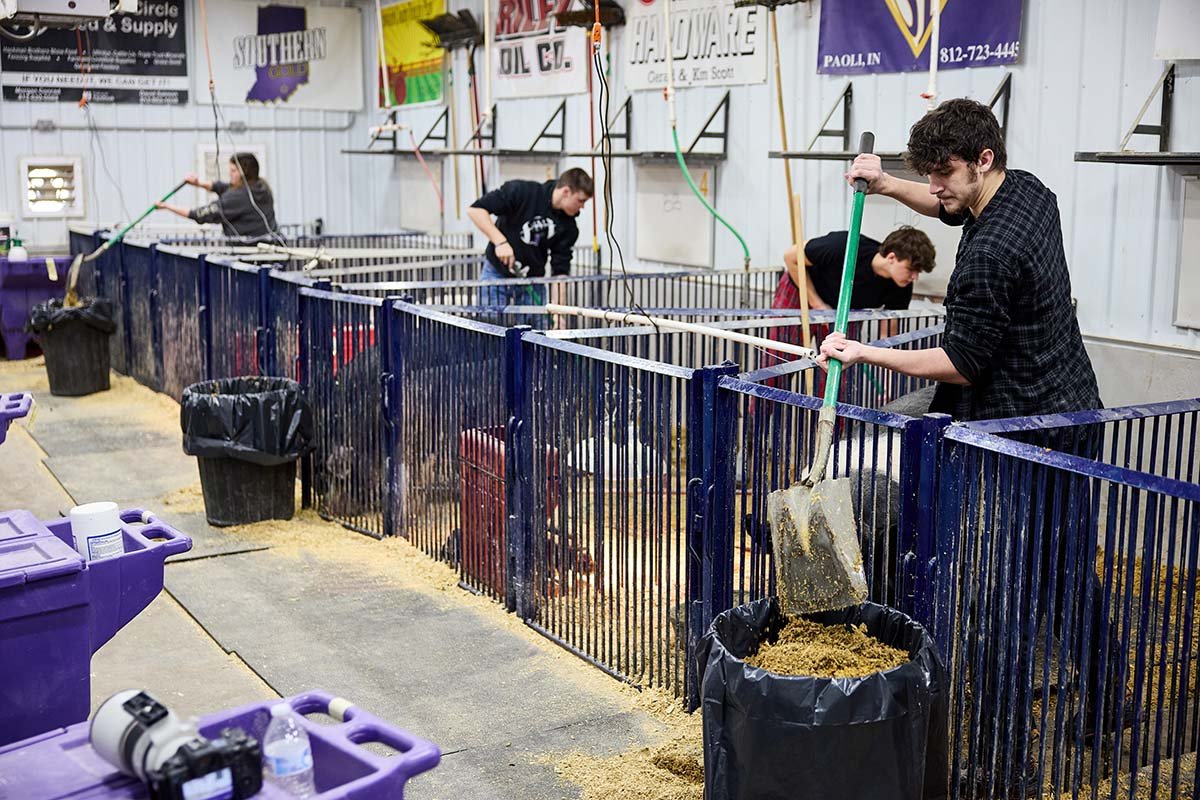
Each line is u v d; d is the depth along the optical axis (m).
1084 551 2.58
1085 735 3.02
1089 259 5.24
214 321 6.84
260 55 11.46
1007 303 2.97
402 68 11.23
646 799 3.06
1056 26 5.29
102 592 2.79
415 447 4.96
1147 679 3.18
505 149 9.20
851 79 6.36
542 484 4.11
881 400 4.70
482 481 4.48
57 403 7.99
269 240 8.89
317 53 11.72
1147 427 4.91
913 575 2.84
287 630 4.21
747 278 6.60
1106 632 2.57
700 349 5.93
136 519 3.13
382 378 5.04
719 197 7.41
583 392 3.83
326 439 5.54
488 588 4.54
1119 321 5.14
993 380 3.10
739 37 7.07
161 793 1.71
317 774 2.01
